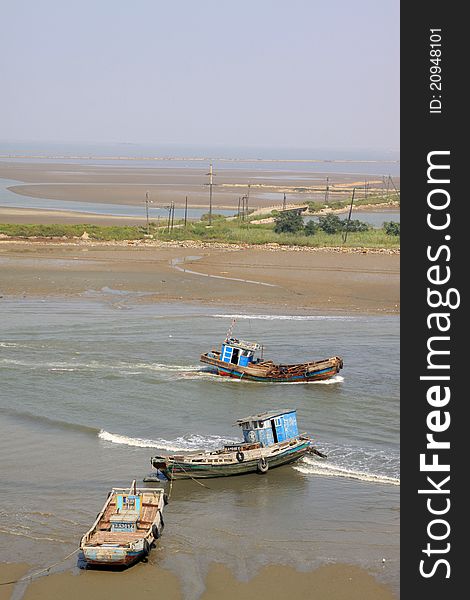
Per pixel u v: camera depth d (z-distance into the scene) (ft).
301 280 507.30
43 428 246.88
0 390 282.36
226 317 406.41
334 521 185.98
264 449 217.36
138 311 417.49
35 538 177.47
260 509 192.95
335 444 234.99
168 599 153.69
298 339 362.33
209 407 270.26
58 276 508.12
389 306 438.81
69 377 299.38
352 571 163.63
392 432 244.01
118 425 250.37
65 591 156.76
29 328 373.61
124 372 307.78
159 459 205.77
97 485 206.08
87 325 381.60
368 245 654.12
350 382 298.97
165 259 582.35
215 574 162.50
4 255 584.40
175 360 325.83
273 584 158.81
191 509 193.26
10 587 158.40
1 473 212.64
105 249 626.64
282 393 287.48
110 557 162.30
